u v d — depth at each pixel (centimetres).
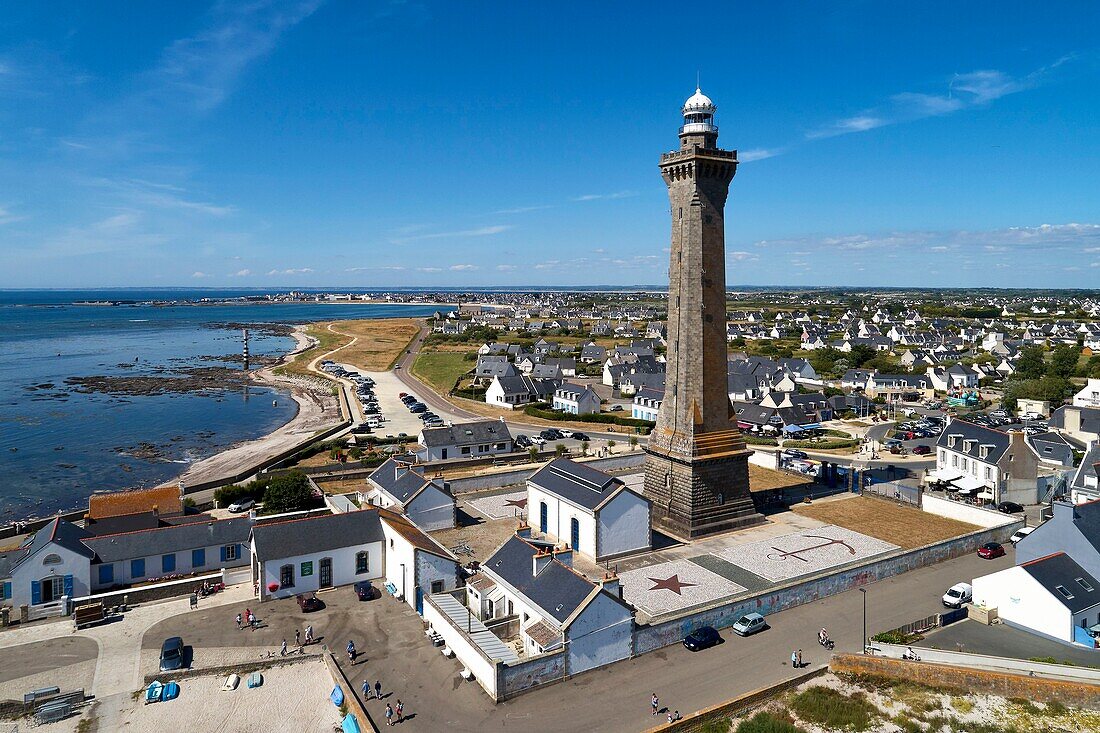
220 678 5366
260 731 4772
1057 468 10744
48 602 6556
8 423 16388
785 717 4891
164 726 4806
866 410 16962
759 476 11500
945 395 19562
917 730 4722
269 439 15162
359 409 17775
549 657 5253
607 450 13162
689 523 8488
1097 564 6291
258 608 6531
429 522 8562
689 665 5588
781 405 15850
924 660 5491
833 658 5528
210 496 10231
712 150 8356
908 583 7200
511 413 17462
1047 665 5203
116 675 5403
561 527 8294
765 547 8156
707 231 8488
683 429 8600
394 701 5050
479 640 5509
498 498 10006
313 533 6981
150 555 7119
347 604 6638
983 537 8194
